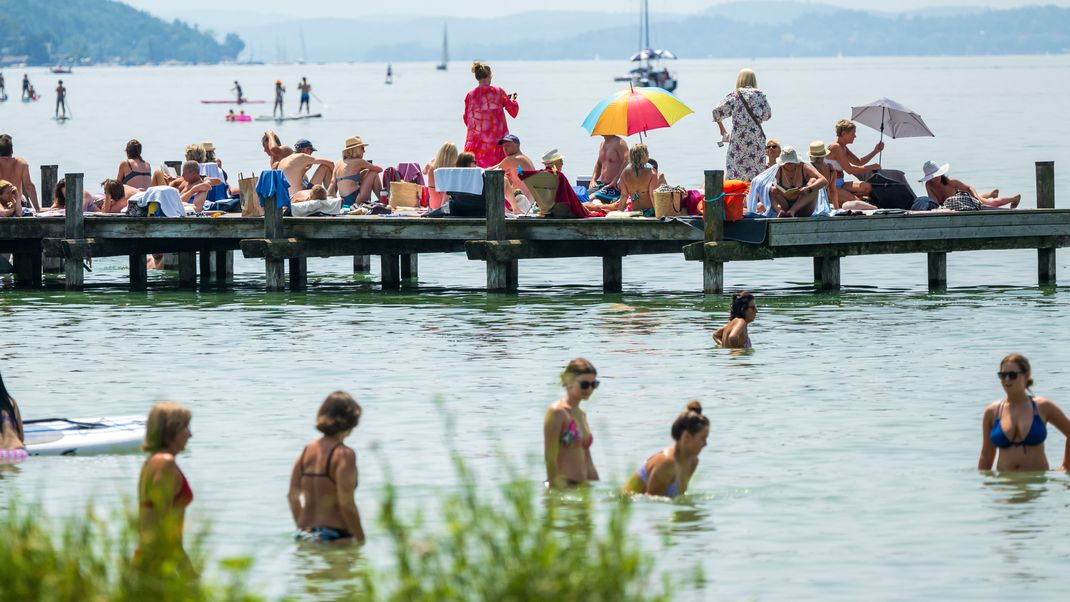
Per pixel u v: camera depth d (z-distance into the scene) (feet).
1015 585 108.17
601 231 252.01
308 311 248.93
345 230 265.34
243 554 114.42
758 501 129.39
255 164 580.71
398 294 273.75
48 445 146.72
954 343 207.41
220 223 270.87
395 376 187.11
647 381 182.19
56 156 634.43
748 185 249.34
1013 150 648.79
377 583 103.30
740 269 316.60
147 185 297.33
